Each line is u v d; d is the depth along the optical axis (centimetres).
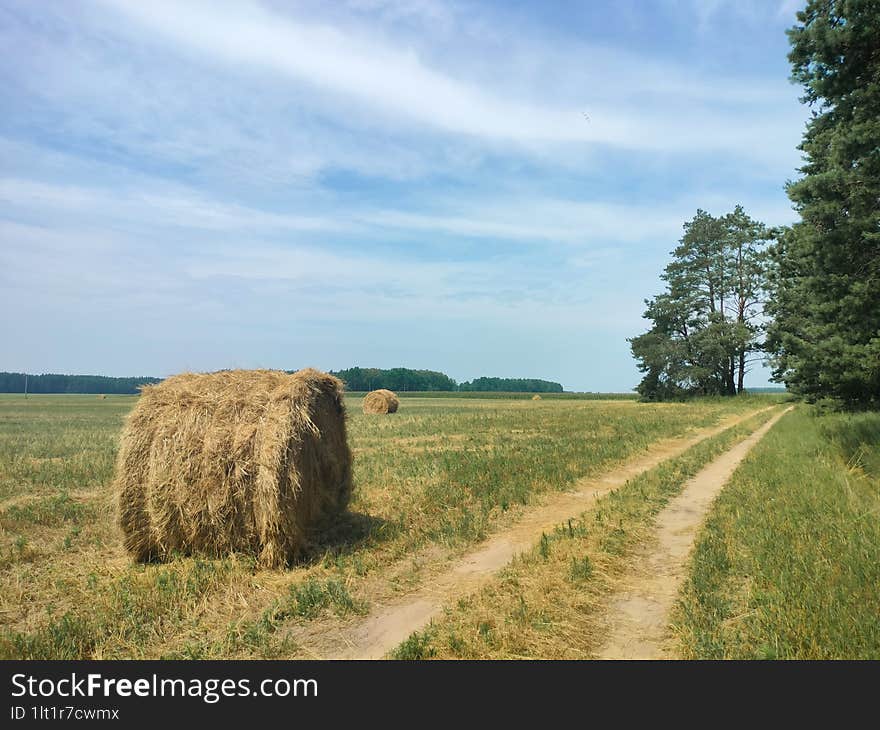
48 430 2434
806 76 1238
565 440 1831
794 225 1795
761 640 466
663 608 565
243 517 714
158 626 524
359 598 594
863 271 1282
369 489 1084
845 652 440
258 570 691
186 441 722
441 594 605
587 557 685
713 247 6375
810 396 2361
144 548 728
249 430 721
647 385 6281
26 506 943
